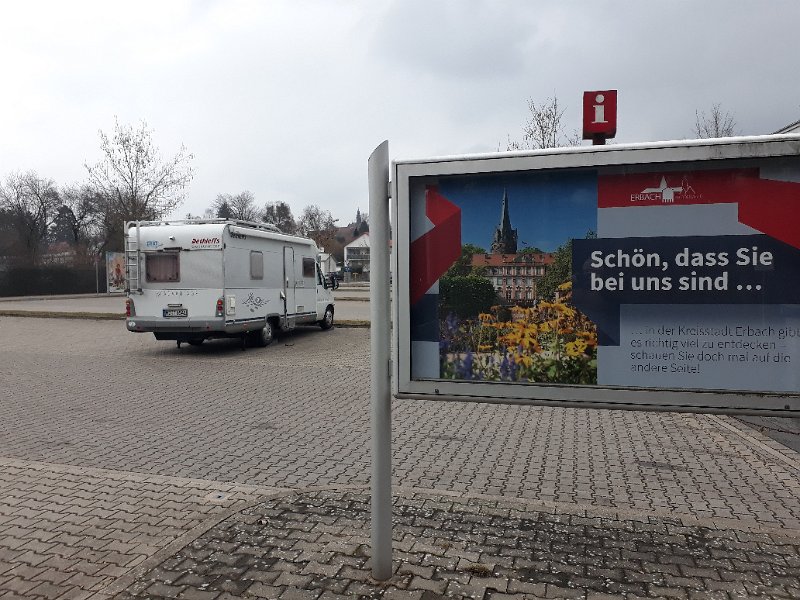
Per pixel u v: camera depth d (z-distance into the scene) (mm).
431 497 4605
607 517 4246
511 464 5859
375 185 3338
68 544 3998
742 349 3160
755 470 5688
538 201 3389
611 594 3244
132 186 28062
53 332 19109
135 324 13305
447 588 3281
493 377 3500
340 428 7305
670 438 6852
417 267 3561
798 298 3080
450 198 3498
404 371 3566
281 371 11656
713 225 3162
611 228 3293
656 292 3252
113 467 5762
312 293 17516
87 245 60250
